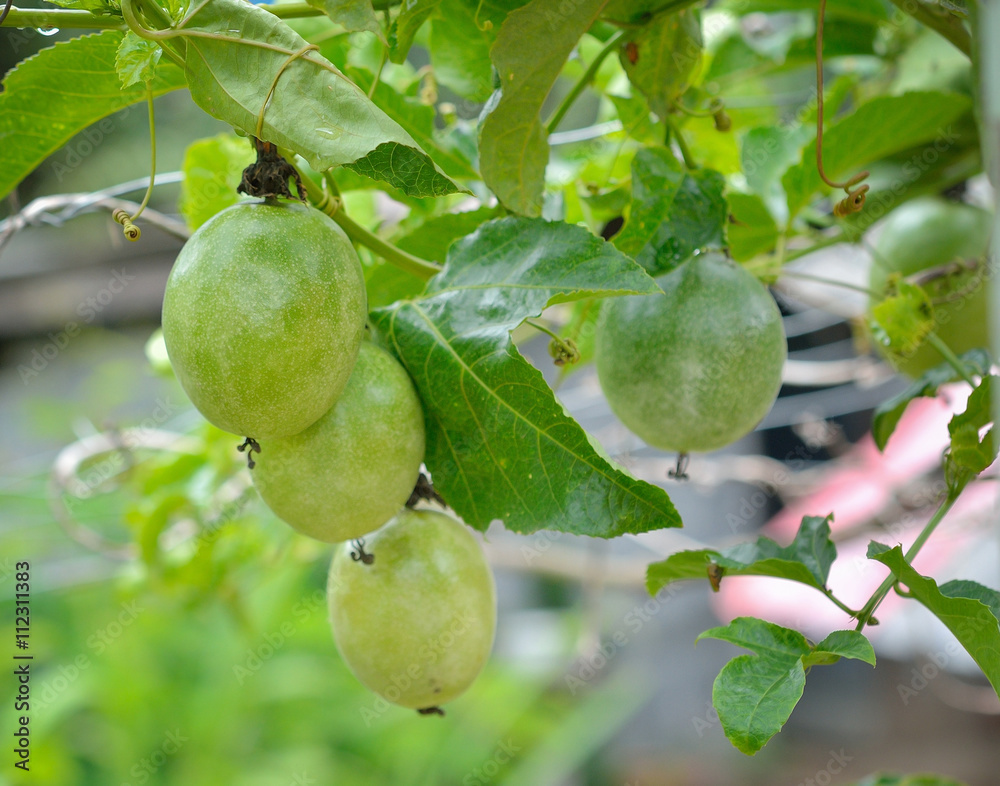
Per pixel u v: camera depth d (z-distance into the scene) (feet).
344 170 2.15
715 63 2.55
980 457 1.88
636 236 1.99
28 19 1.77
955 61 2.34
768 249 2.39
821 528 1.91
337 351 1.75
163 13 1.74
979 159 2.31
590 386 2.98
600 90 2.53
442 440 1.86
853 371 2.80
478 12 1.98
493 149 1.90
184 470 2.72
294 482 1.81
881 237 2.39
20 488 3.39
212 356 1.72
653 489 1.79
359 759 4.32
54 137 1.96
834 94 2.44
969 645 1.79
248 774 4.00
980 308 2.29
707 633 1.79
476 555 1.98
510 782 4.10
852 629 1.79
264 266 1.72
